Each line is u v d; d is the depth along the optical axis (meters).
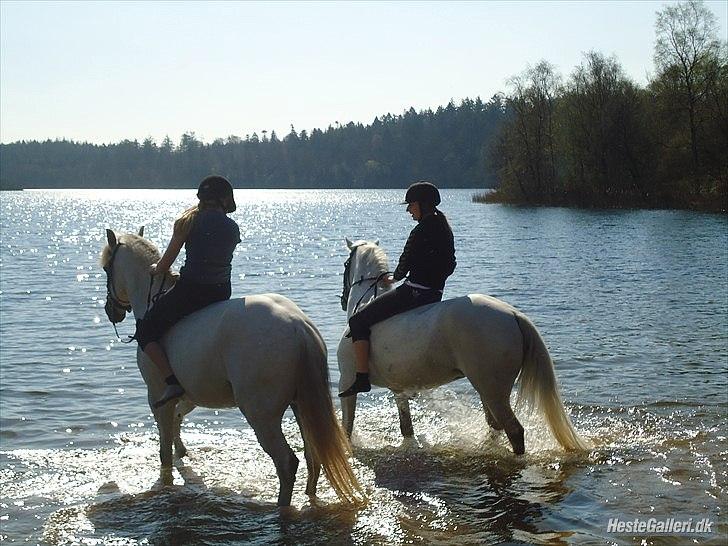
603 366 12.35
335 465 6.80
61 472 8.07
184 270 7.37
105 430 9.56
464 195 141.88
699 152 65.50
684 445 8.43
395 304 8.36
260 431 6.82
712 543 5.99
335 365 12.88
